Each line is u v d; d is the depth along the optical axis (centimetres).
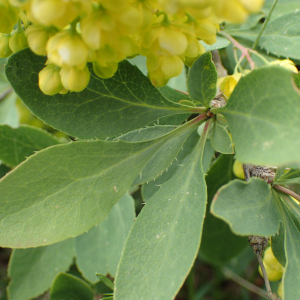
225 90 19
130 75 16
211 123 17
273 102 14
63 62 14
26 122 33
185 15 15
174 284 15
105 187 16
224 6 14
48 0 14
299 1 22
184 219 16
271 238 17
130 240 16
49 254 23
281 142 14
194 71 16
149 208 16
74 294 21
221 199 15
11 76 16
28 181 16
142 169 17
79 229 16
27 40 15
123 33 14
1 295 36
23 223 16
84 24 14
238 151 15
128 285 15
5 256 39
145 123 17
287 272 16
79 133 16
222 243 23
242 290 34
